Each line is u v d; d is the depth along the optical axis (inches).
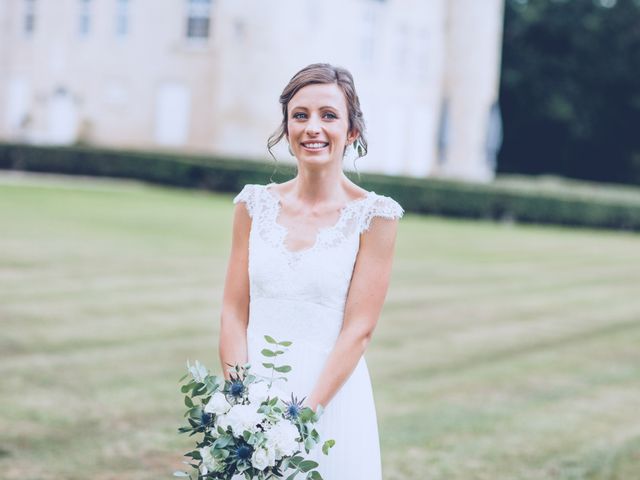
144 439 229.6
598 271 636.7
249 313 133.2
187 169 1057.5
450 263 611.8
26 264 468.1
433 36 1514.5
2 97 1496.1
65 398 259.9
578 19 1809.8
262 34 1245.7
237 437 115.2
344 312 127.6
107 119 1387.8
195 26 1336.1
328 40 1307.8
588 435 254.5
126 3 1369.3
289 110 127.6
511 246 759.7
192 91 1338.6
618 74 1829.5
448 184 1033.5
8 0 1480.1
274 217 129.5
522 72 1847.9
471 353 353.1
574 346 379.9
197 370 119.0
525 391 301.1
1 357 299.3
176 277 468.1
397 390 292.7
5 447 217.8
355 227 127.1
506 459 229.3
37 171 1098.7
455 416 266.8
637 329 425.7
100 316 366.9
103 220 673.0
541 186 1145.4
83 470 205.8
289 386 126.3
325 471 127.1
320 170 127.3
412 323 402.3
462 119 1558.8
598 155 1963.6
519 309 456.4
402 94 1475.1
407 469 218.2
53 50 1427.2
